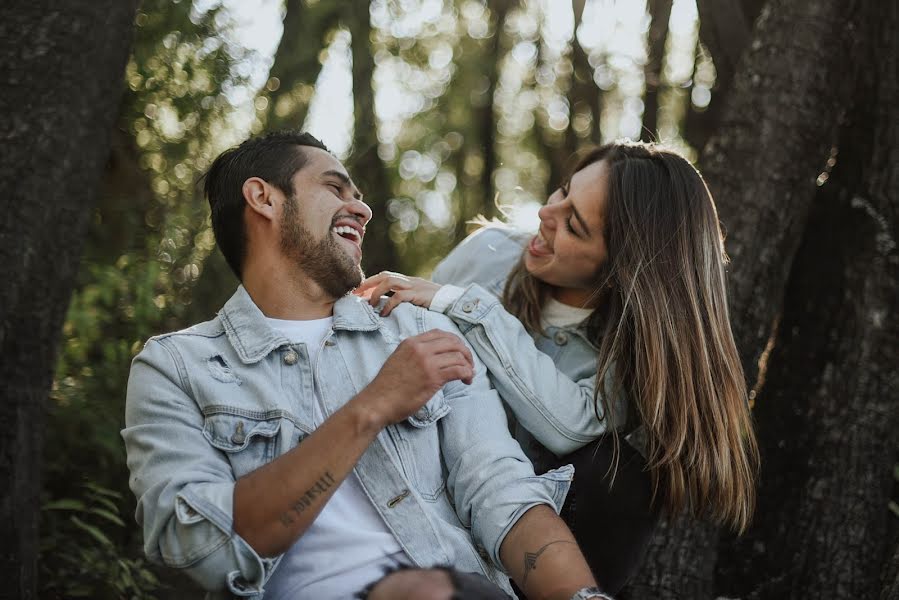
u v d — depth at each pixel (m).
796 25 3.24
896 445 3.20
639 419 2.50
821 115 3.22
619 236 2.50
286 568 2.11
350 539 2.12
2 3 2.33
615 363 2.49
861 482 3.16
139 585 3.46
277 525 1.96
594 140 6.38
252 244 2.36
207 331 2.29
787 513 3.22
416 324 2.45
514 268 2.77
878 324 3.21
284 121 5.21
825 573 3.13
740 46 3.60
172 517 2.00
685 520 3.05
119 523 3.37
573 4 6.29
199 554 1.96
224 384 2.18
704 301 2.51
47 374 2.36
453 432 2.31
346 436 1.99
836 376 3.23
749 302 3.12
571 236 2.55
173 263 4.21
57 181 2.32
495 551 2.17
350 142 6.26
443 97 6.99
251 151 2.38
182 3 3.99
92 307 3.79
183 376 2.18
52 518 3.39
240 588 1.98
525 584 2.12
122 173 4.11
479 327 2.49
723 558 3.28
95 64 2.38
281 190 2.33
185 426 2.12
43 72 2.31
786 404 3.30
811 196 3.24
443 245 7.23
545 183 7.25
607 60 6.21
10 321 2.26
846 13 3.27
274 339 2.24
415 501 2.16
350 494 2.18
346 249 2.34
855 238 3.28
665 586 3.02
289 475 1.97
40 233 2.29
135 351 3.84
